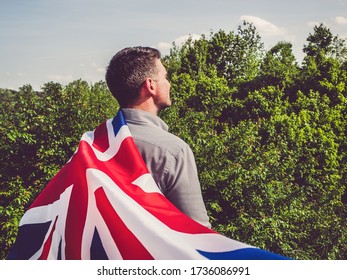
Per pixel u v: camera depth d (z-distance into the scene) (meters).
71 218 1.66
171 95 20.34
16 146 15.43
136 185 1.66
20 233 1.82
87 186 1.68
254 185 13.56
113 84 1.92
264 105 31.45
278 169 14.58
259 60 51.22
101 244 1.58
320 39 60.66
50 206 1.81
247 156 14.83
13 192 13.34
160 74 1.91
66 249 1.63
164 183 1.73
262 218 12.77
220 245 1.55
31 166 15.54
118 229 1.58
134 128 1.84
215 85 32.28
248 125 15.48
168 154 1.74
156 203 1.63
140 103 1.90
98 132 1.93
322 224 15.19
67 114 15.88
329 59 37.34
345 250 15.42
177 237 1.55
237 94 43.47
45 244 1.72
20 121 16.12
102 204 1.62
